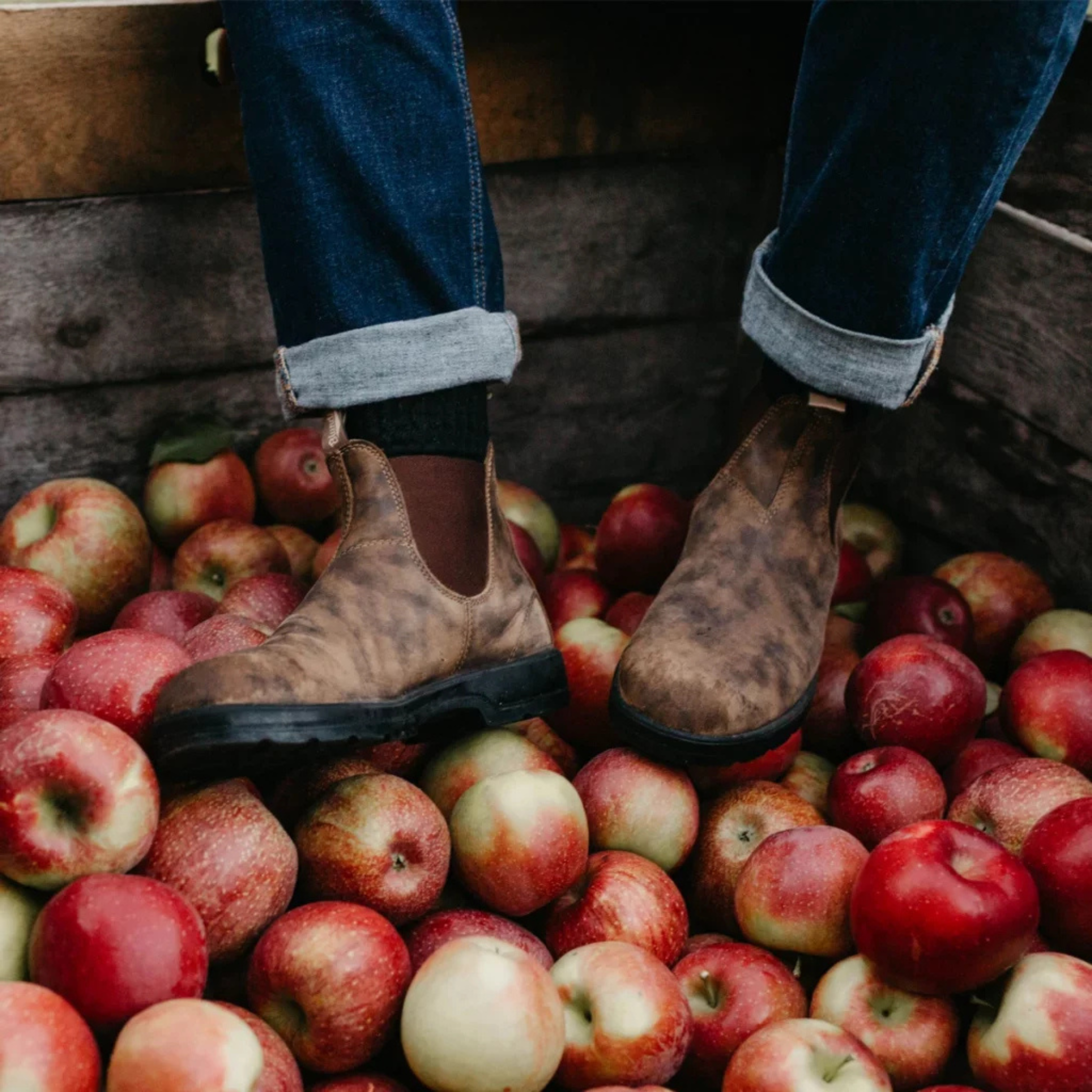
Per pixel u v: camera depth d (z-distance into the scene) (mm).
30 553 2082
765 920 1560
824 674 2033
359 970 1331
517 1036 1265
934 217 1545
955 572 2242
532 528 2375
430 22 1547
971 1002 1483
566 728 1903
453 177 1576
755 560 1778
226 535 2223
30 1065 1126
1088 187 2004
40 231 2053
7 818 1298
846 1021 1458
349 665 1503
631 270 2467
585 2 2182
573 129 2270
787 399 1788
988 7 1410
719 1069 1468
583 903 1562
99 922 1238
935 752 1814
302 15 1502
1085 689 1826
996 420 2262
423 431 1613
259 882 1391
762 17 2311
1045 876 1523
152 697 1480
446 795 1668
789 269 1662
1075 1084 1334
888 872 1440
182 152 2078
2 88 1935
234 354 2275
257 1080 1195
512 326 1654
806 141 1610
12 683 1655
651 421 2629
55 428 2209
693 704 1628
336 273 1548
